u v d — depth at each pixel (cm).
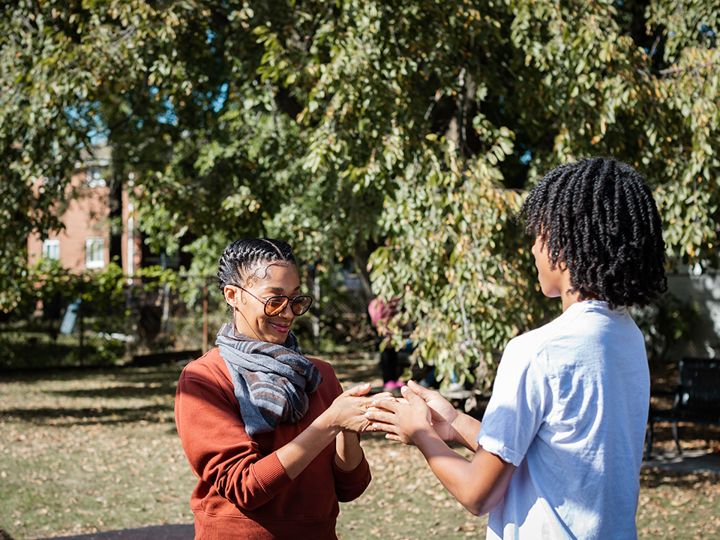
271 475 141
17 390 1021
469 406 564
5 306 977
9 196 688
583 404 122
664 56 621
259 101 768
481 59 677
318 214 951
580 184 130
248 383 157
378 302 636
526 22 544
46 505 471
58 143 712
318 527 158
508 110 783
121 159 1177
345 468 170
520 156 847
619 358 127
